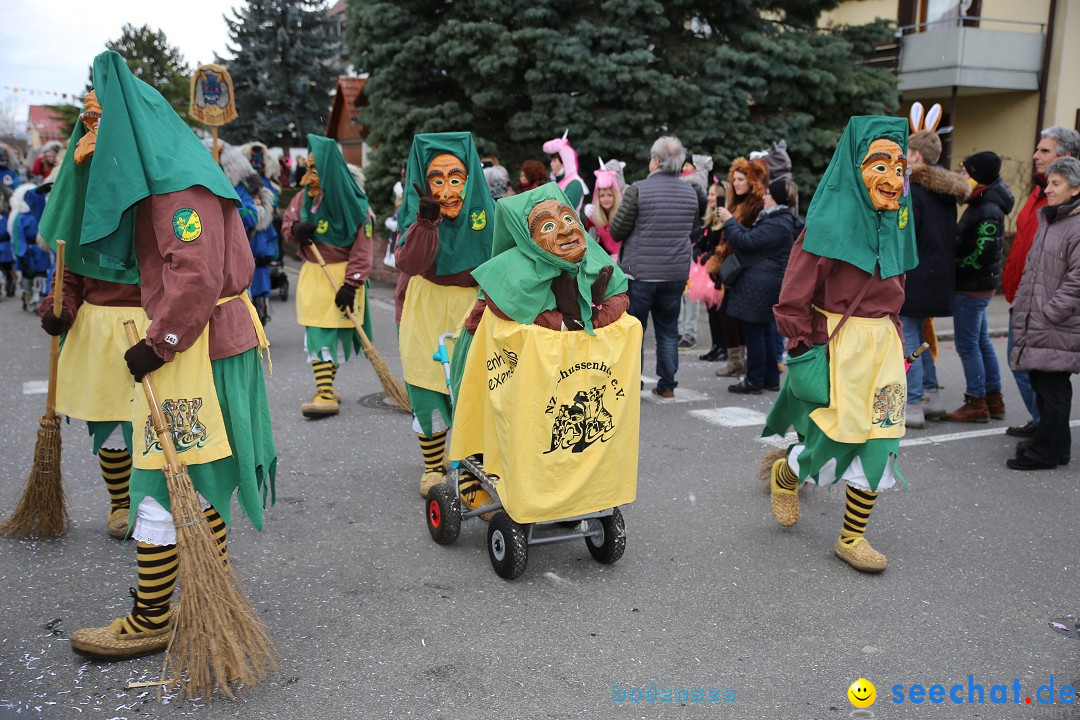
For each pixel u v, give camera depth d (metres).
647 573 4.11
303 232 6.46
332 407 6.65
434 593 3.86
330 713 2.97
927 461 5.86
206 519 3.07
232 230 3.22
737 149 11.91
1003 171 15.93
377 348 9.71
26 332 10.05
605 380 3.79
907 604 3.84
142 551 3.19
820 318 4.07
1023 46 15.73
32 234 11.21
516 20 11.81
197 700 3.02
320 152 6.18
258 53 30.55
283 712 2.97
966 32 15.41
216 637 3.00
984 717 3.02
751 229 7.18
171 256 2.88
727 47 11.80
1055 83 15.80
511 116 12.40
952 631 3.61
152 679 3.13
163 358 2.94
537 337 3.63
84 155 3.34
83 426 6.18
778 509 4.63
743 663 3.34
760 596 3.89
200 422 3.11
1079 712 3.06
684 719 2.98
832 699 3.12
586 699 3.08
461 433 4.09
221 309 3.18
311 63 31.08
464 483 4.45
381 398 7.29
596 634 3.54
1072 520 4.84
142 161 2.91
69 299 3.71
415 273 4.59
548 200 3.64
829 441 4.05
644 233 6.91
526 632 3.54
